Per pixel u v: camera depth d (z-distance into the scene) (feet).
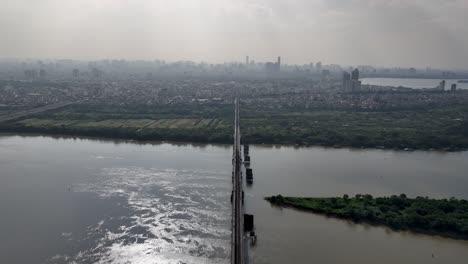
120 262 392.06
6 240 429.79
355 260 406.00
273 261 399.85
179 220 484.33
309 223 487.20
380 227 481.87
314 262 399.65
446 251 430.20
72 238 436.76
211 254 408.67
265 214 511.40
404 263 404.16
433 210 505.25
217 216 496.64
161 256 404.16
